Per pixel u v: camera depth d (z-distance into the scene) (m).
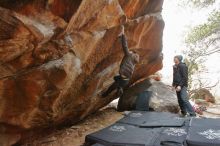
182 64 6.65
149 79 8.80
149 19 6.50
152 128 5.48
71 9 3.29
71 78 4.20
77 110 5.60
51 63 3.69
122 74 5.66
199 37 10.90
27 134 4.45
